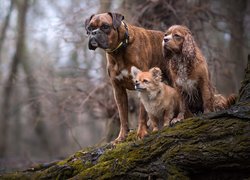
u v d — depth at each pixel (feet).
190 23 51.83
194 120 26.45
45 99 56.18
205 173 25.40
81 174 28.55
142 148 27.07
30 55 103.40
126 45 30.99
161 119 31.96
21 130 126.52
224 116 25.63
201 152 24.80
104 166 28.07
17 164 59.72
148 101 31.19
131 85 32.24
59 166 30.81
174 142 26.03
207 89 30.30
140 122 31.50
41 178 31.12
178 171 25.29
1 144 111.24
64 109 52.49
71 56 58.08
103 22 29.99
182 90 30.94
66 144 118.21
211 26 56.90
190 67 30.12
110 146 30.94
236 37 59.00
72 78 52.16
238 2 61.46
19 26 96.37
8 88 109.91
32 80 63.98
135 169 26.63
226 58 54.95
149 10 50.75
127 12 50.88
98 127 116.37
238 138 24.25
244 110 25.16
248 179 24.21
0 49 102.78
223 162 24.48
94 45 29.84
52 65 56.44
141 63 31.53
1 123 111.65
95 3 52.08
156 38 33.45
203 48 52.65
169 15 51.29
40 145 120.37
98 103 50.31
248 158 23.84
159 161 26.04
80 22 51.11
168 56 31.04
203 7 51.83
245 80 28.89
